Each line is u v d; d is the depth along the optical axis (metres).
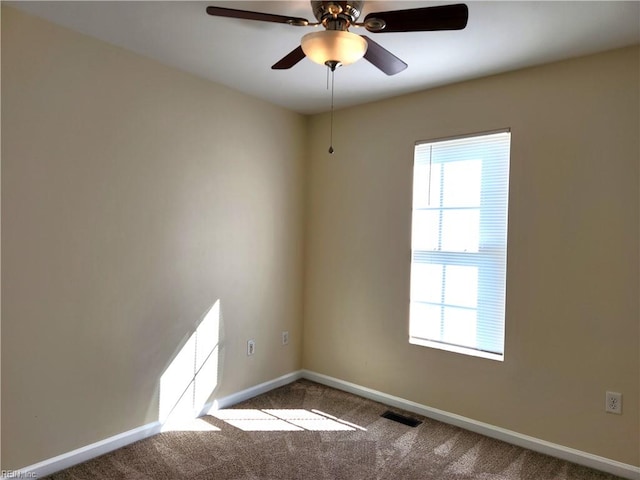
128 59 2.47
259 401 3.25
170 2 1.94
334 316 3.55
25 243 2.09
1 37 1.98
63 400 2.25
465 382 2.85
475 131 2.79
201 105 2.88
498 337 2.75
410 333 3.13
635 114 2.26
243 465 2.35
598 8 1.89
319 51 1.72
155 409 2.69
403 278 3.15
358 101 3.31
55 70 2.17
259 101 3.29
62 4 1.97
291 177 3.60
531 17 1.97
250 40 2.32
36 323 2.14
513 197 2.64
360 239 3.39
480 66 2.57
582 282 2.41
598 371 2.37
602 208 2.35
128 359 2.53
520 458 2.47
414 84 2.91
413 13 1.60
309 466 2.35
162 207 2.68
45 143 2.14
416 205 3.10
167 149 2.69
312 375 3.70
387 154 3.23
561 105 2.47
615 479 2.27
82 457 2.33
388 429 2.81
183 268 2.81
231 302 3.14
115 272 2.45
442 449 2.56
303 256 3.75
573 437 2.45
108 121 2.39
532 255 2.58
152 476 2.22
